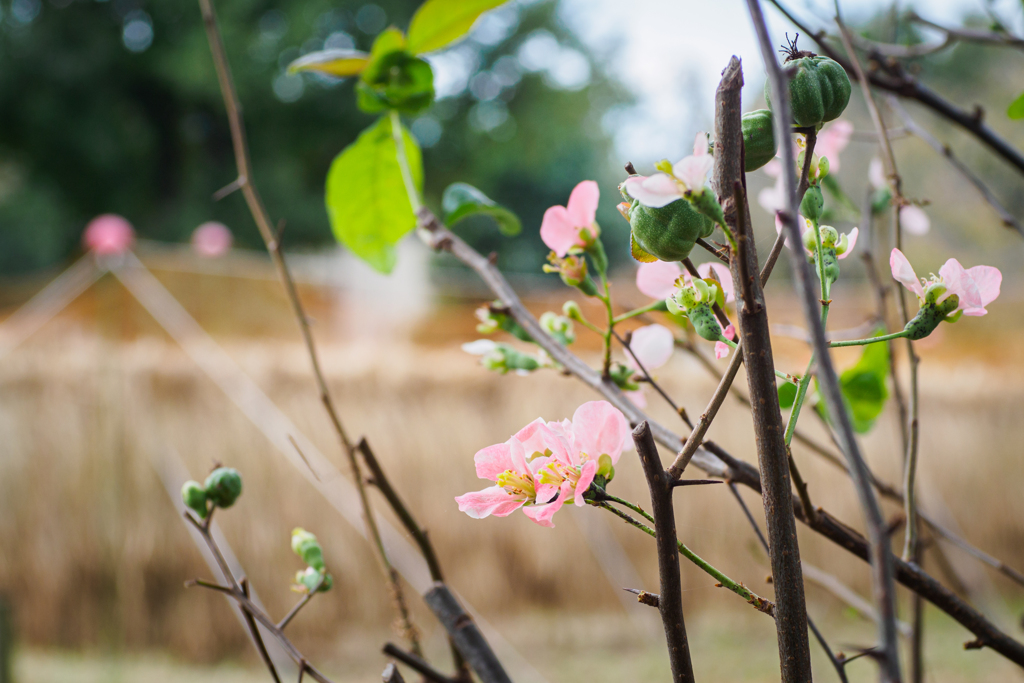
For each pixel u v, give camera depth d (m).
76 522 4.59
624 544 4.95
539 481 0.59
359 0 13.81
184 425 4.72
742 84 0.58
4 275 15.80
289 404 4.82
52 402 4.69
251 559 4.57
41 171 13.48
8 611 3.21
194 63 12.46
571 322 0.88
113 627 4.52
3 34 12.59
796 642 0.55
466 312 7.01
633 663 4.44
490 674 0.71
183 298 5.59
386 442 4.82
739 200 0.56
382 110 1.08
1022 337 7.12
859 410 0.93
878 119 0.85
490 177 16.34
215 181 13.81
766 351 0.56
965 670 4.01
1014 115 0.99
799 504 0.69
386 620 4.58
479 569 4.86
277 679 0.75
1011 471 5.66
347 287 6.89
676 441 0.75
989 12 1.18
